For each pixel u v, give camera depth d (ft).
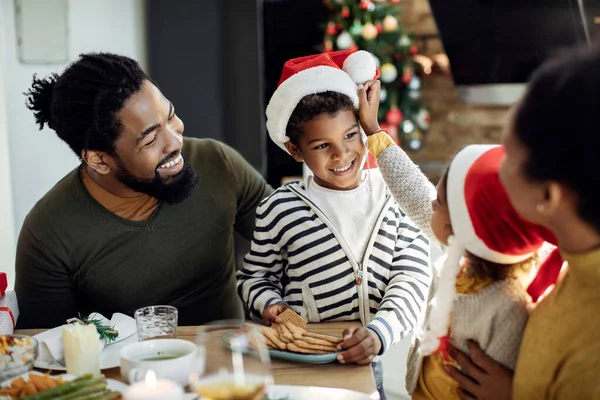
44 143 7.47
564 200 2.15
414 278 3.92
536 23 7.03
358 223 4.08
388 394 6.53
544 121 2.11
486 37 8.27
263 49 11.32
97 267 4.47
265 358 2.42
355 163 4.02
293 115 3.99
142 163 4.08
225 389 2.35
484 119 15.11
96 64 4.02
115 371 3.21
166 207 4.50
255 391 2.35
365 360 3.28
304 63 4.11
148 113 4.00
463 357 2.83
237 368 2.37
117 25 8.82
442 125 15.38
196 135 10.00
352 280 4.05
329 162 3.95
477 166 2.63
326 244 4.07
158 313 3.50
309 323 3.89
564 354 2.42
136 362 2.88
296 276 4.16
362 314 4.04
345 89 3.91
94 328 3.12
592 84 2.05
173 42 9.77
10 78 6.82
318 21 11.84
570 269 2.35
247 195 4.99
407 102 12.87
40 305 4.54
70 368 3.04
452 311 2.83
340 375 3.14
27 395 2.68
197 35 9.82
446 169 2.84
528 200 2.25
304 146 4.00
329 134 3.88
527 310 2.70
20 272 4.56
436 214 2.90
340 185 4.09
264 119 10.24
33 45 7.17
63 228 4.40
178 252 4.59
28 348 3.03
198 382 2.39
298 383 3.05
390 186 3.72
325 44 11.66
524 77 7.95
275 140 4.26
